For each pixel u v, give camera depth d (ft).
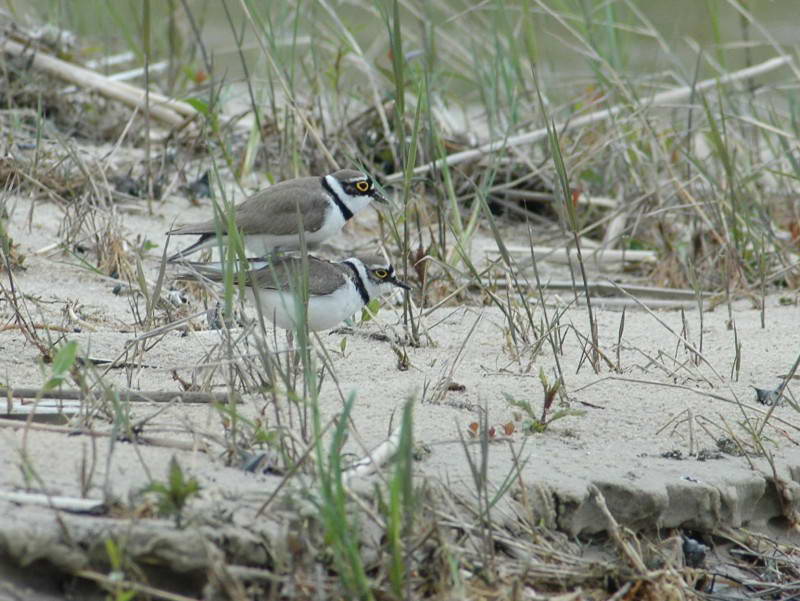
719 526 25.94
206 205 47.65
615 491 24.80
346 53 52.75
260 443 23.80
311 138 50.44
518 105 55.31
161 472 22.48
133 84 60.29
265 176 50.85
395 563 19.72
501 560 22.04
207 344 32.30
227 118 55.21
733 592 24.49
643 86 57.93
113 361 28.91
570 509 24.21
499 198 52.65
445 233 43.29
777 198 53.16
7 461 22.41
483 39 57.52
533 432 27.20
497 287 41.09
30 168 44.96
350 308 33.22
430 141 44.83
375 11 56.54
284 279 32.04
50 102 53.47
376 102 50.57
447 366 31.94
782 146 50.75
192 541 19.83
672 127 51.75
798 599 24.45
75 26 64.80
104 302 36.40
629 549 23.17
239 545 20.29
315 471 22.62
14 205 41.55
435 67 56.03
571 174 49.14
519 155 51.29
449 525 22.22
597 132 52.75
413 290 39.37
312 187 38.86
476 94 65.72
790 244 47.34
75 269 39.06
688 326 38.29
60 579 19.66
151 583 19.81
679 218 50.29
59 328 32.12
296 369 27.99
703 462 26.81
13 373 28.60
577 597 21.81
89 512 20.31
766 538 26.20
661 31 72.84
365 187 39.29
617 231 49.32
